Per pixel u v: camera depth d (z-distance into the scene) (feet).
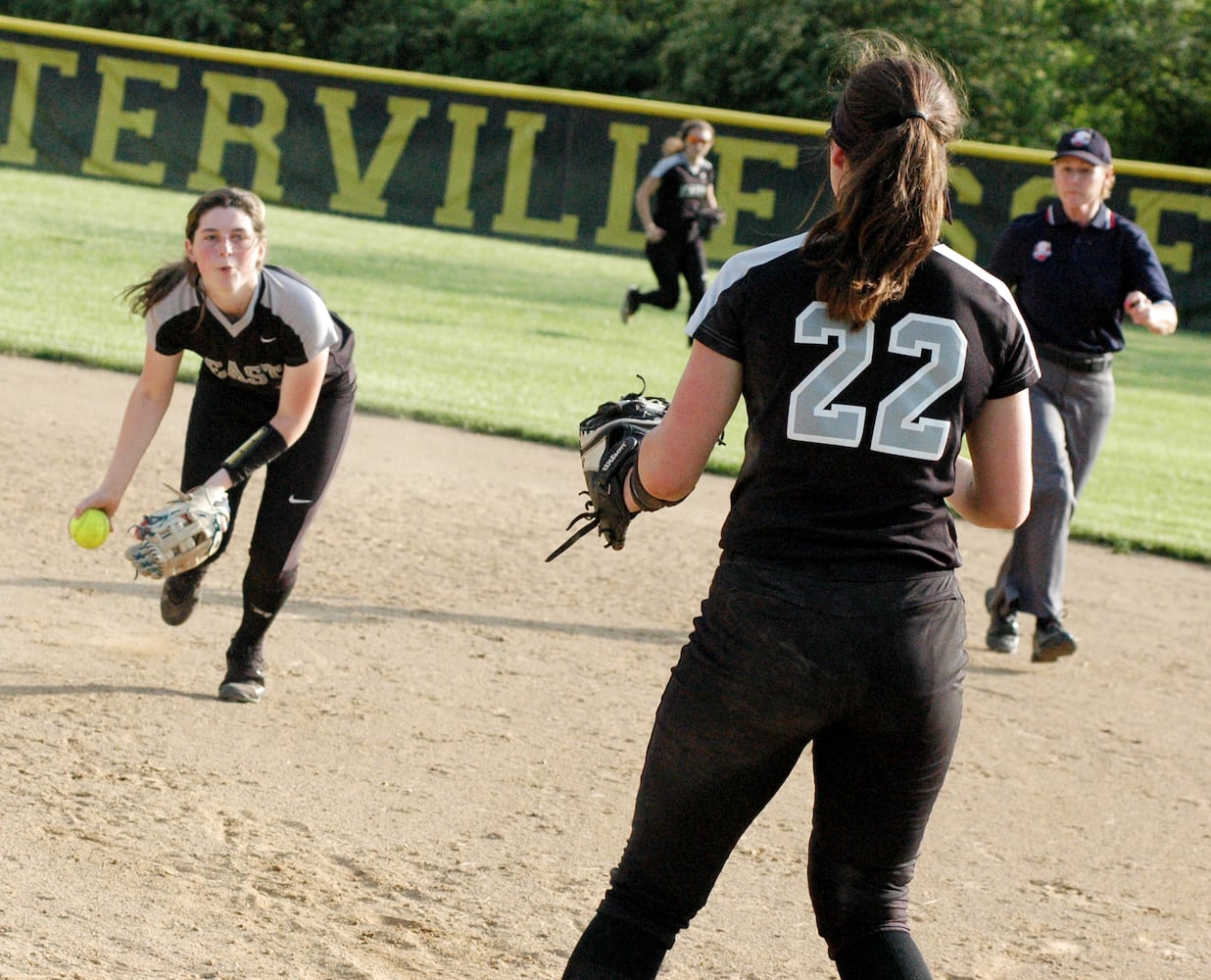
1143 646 75.97
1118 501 112.98
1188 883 47.03
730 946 39.75
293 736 52.01
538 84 355.15
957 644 26.48
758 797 27.04
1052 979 39.32
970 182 199.31
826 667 25.41
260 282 48.67
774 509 26.05
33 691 52.95
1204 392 175.42
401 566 76.54
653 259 163.43
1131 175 204.03
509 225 215.51
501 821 46.50
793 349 25.71
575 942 38.58
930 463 25.91
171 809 44.24
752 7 322.55
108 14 362.53
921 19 320.50
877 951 27.30
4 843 40.32
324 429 53.31
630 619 71.97
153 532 44.16
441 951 37.29
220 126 219.82
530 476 98.99
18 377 110.22
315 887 40.27
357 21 369.91
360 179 218.79
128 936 35.96
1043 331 68.54
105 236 184.24
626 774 51.70
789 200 205.46
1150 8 351.87
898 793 26.76
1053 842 49.65
